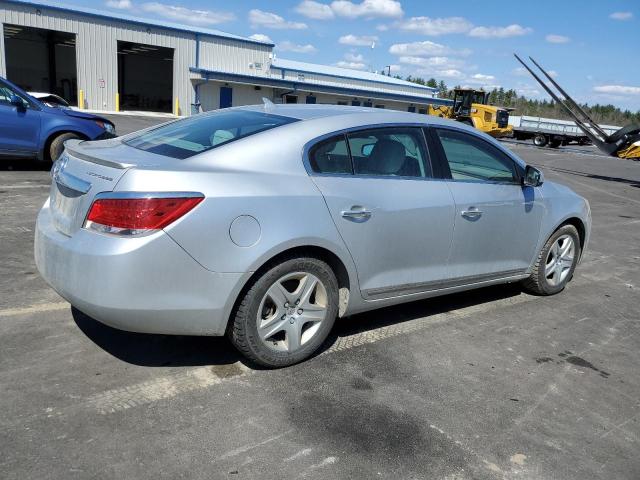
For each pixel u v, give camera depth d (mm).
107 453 2561
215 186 3021
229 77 38594
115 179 2912
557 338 4289
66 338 3629
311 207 3307
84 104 34094
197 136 3572
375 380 3418
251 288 3184
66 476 2395
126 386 3129
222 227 3000
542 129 38500
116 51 34750
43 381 3107
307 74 46750
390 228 3695
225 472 2500
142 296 2875
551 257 5148
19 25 31078
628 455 2865
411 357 3766
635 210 11578
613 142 18000
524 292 5332
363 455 2697
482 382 3500
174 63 37688
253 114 3871
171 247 2889
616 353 4098
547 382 3568
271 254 3146
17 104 9344
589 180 17797
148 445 2641
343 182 3512
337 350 3781
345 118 3719
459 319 4520
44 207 3631
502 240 4527
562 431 3029
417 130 4031
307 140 3461
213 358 3525
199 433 2760
